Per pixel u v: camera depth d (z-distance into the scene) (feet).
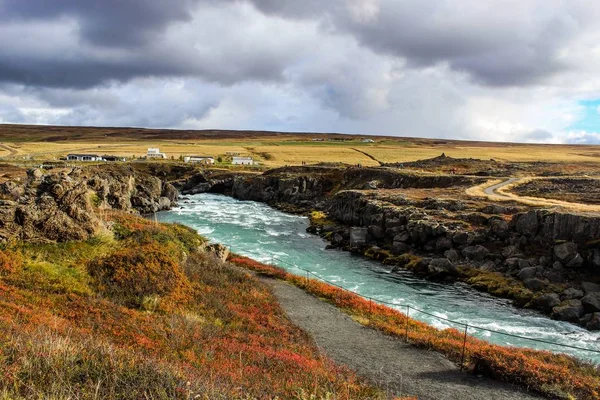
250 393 37.93
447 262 151.84
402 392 52.65
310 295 104.06
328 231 233.76
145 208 301.84
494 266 152.05
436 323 108.88
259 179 404.16
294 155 642.63
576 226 141.38
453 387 55.11
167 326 60.54
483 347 68.28
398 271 160.35
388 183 337.31
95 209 112.88
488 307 122.31
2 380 28.40
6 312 48.26
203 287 86.07
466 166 395.75
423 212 199.00
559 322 111.45
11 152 585.22
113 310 61.72
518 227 160.15
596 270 131.85
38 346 34.30
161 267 82.17
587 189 244.83
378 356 66.49
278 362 53.42
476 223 179.63
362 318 88.28
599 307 113.29
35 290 63.21
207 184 448.65
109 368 33.55
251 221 274.77
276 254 183.73
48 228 79.87
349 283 144.05
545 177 285.84
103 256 81.41
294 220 282.36
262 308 85.05
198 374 39.09
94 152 624.59
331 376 51.24
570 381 55.93
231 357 52.70
